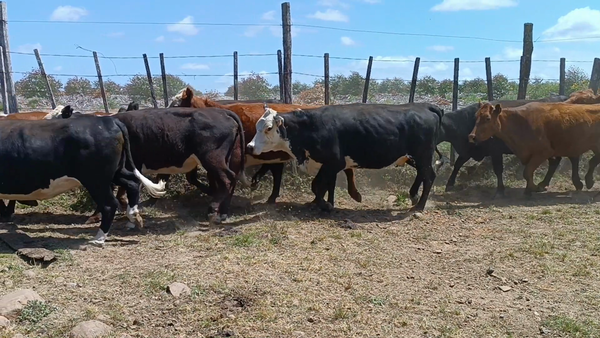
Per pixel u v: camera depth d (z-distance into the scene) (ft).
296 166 34.86
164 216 31.17
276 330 16.69
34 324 16.79
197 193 34.68
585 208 32.07
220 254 23.49
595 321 17.48
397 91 88.02
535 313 18.13
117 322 17.12
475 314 18.02
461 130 38.19
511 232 27.27
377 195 37.06
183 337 16.30
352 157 31.19
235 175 29.73
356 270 21.85
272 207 32.91
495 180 40.96
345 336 16.44
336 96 77.00
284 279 20.71
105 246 25.11
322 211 31.14
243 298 18.85
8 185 24.48
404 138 31.45
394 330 16.85
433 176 32.35
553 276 21.35
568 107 35.88
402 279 21.03
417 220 29.78
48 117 32.68
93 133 24.75
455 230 27.89
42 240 25.81
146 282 20.15
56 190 25.13
